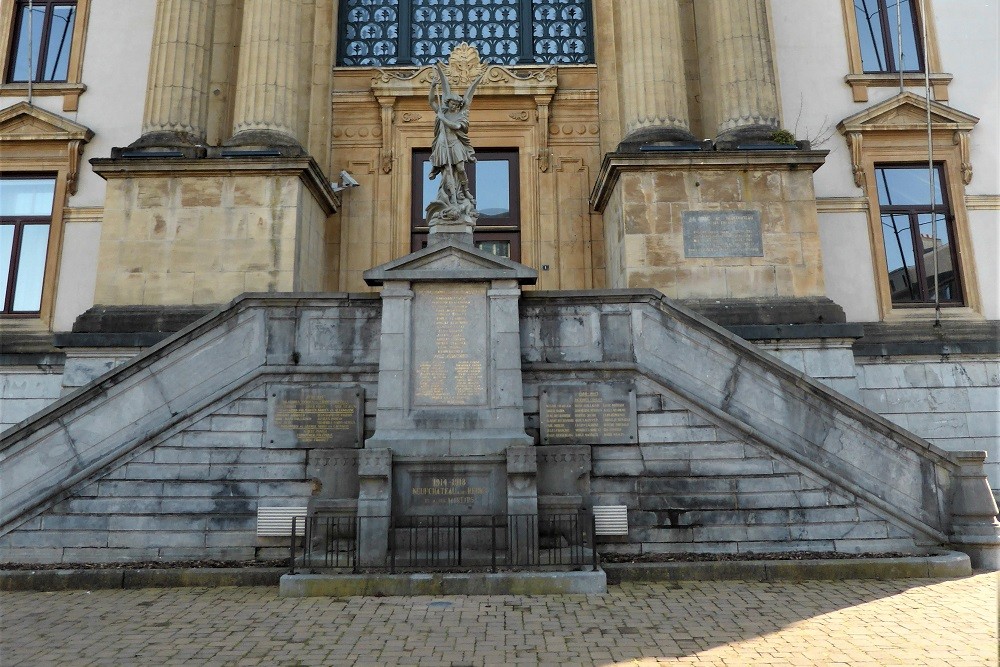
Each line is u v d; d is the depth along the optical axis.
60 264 18.19
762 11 17.20
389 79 19.50
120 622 8.16
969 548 10.45
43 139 18.64
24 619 8.30
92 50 19.50
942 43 19.30
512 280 11.41
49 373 16.86
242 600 9.02
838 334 14.74
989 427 16.39
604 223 18.34
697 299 15.31
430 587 9.22
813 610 8.45
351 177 18.84
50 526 10.72
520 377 11.04
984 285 17.88
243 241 15.54
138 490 10.93
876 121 18.48
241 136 16.41
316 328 11.91
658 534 10.84
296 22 17.50
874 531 10.77
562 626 7.87
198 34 17.20
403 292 11.30
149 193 15.69
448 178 12.49
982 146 18.62
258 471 11.20
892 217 18.42
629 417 11.41
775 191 15.77
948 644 7.26
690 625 7.91
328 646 7.29
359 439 11.35
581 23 20.84
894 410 16.50
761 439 11.10
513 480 10.20
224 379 11.67
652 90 16.77
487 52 20.58
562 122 19.77
